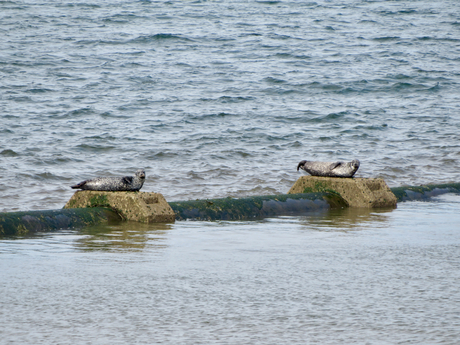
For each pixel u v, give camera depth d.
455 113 102.31
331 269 23.77
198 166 63.81
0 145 71.38
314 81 124.69
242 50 154.12
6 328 17.09
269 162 66.94
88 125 86.56
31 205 44.62
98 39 160.88
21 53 141.25
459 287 21.28
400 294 20.42
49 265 24.02
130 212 35.31
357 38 174.00
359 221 36.06
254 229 33.16
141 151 71.25
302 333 16.95
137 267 23.88
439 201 45.31
